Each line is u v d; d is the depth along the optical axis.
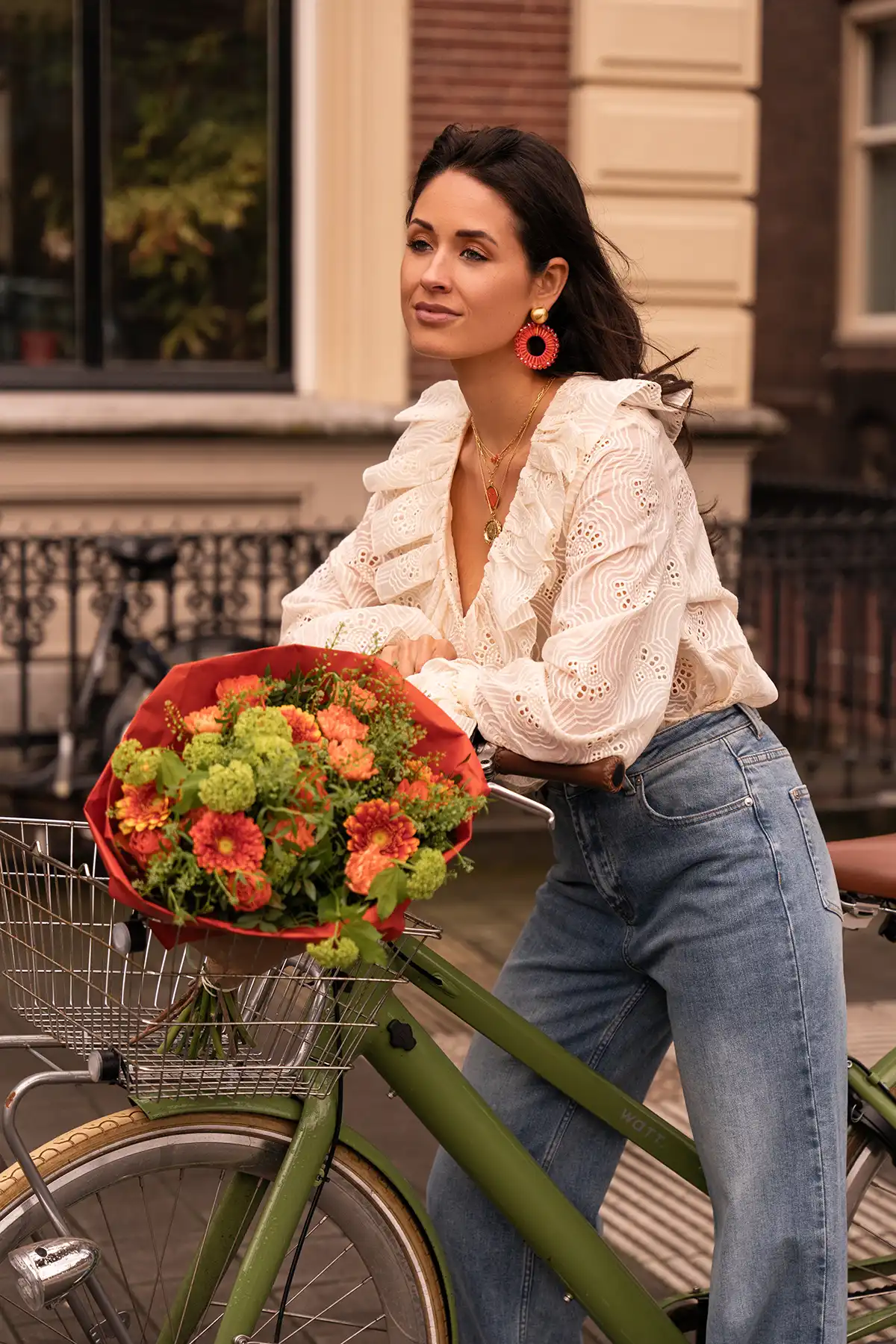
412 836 2.09
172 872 2.00
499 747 2.33
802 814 2.54
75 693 7.52
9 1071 4.70
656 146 8.88
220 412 8.34
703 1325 2.77
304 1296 3.15
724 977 2.48
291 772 2.03
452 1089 2.46
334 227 8.73
